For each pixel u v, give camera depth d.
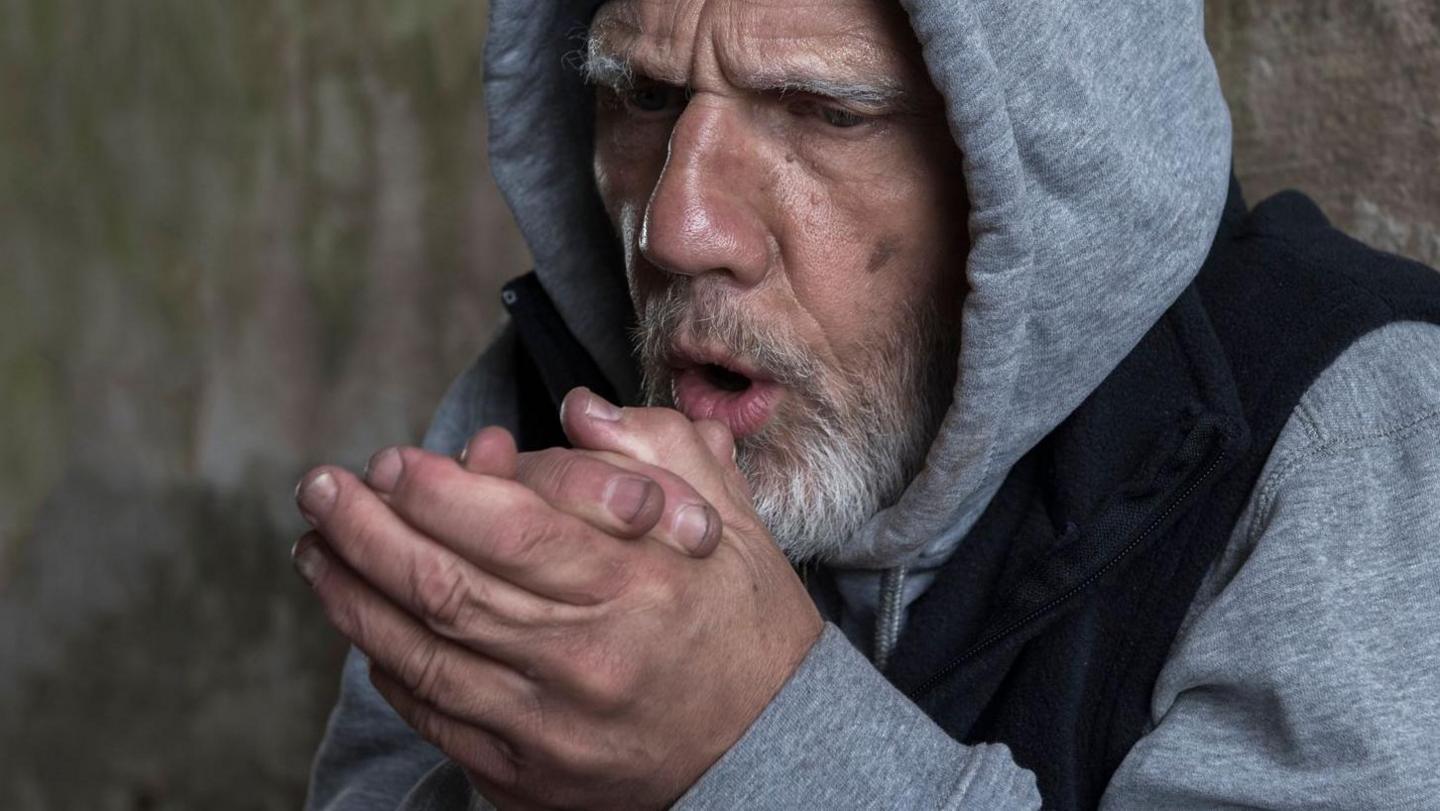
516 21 1.18
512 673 0.79
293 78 2.98
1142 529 1.00
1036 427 1.04
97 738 3.00
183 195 3.12
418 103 2.87
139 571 3.09
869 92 0.99
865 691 0.88
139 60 3.14
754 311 1.04
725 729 0.85
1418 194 1.41
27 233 3.28
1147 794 0.96
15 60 3.24
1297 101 1.47
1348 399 0.99
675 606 0.79
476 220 2.84
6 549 3.22
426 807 1.10
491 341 1.38
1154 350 1.07
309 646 2.92
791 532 1.07
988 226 0.95
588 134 1.24
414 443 2.90
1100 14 0.99
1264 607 0.94
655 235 1.02
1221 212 1.10
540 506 0.75
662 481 0.82
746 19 1.00
